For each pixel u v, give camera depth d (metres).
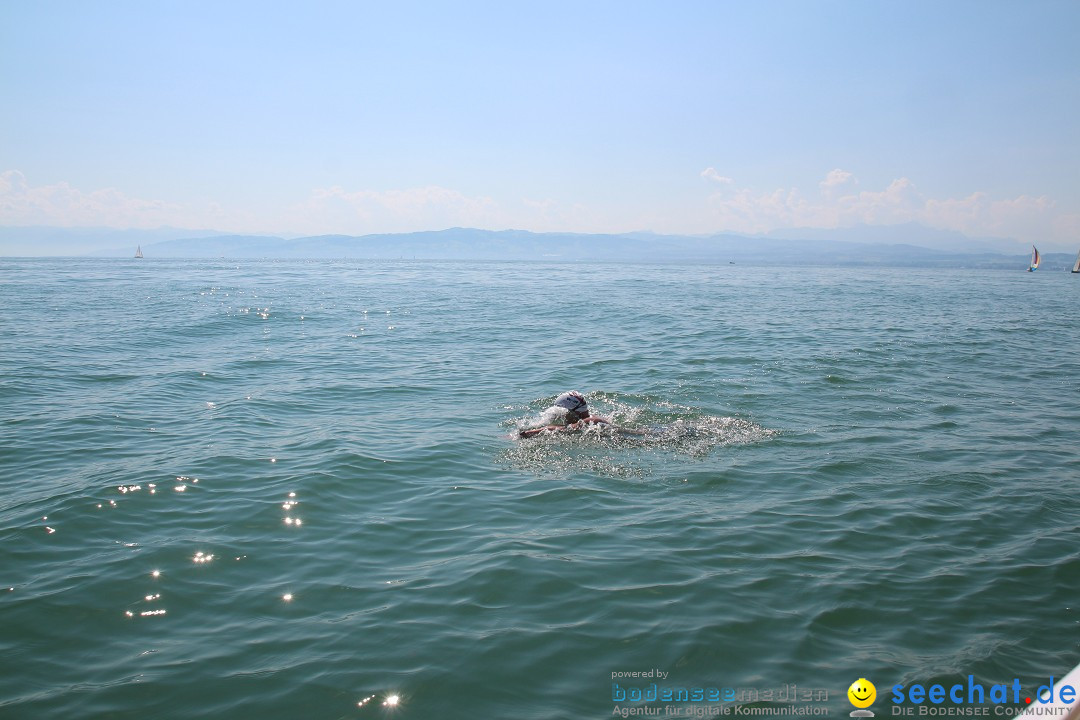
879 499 7.57
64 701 4.09
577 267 124.38
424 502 7.43
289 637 4.81
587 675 4.41
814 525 6.86
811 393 12.89
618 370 15.18
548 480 8.16
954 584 5.64
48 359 15.69
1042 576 5.78
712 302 35.69
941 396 12.86
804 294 44.09
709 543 6.41
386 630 4.89
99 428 10.10
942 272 121.75
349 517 6.98
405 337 20.81
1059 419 11.22
